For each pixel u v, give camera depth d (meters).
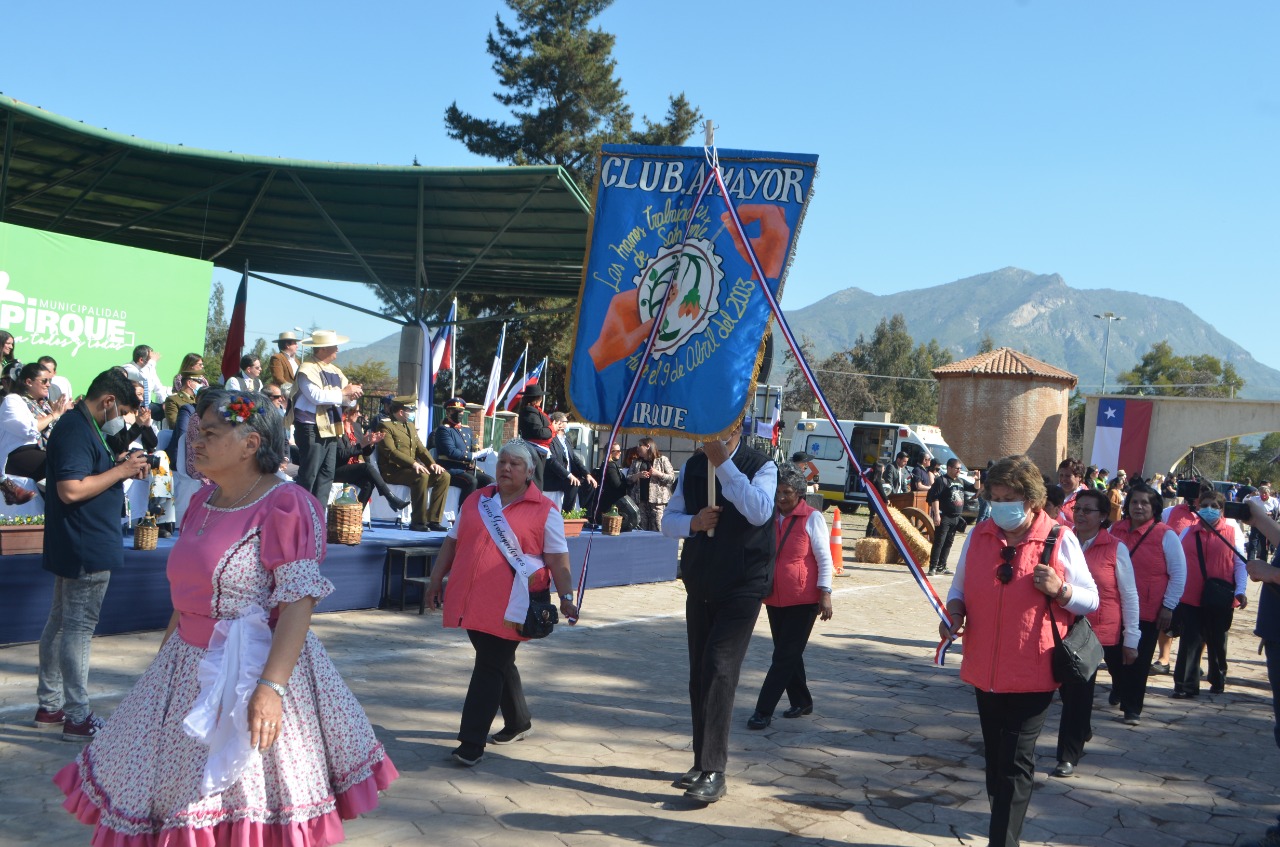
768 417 24.34
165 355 12.81
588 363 5.50
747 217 5.30
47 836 4.33
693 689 5.51
